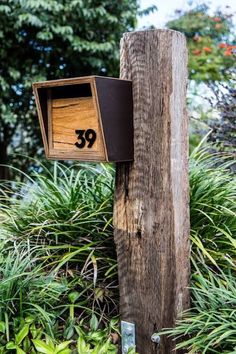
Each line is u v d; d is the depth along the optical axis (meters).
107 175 2.97
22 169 8.30
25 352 2.27
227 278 2.42
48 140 2.35
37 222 2.94
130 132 2.22
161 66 2.15
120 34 7.89
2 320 2.35
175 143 2.21
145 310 2.29
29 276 2.51
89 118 2.18
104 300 2.59
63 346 2.22
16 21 7.20
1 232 2.93
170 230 2.23
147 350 2.30
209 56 8.04
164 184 2.20
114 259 2.68
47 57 7.83
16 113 8.05
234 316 2.19
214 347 2.16
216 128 4.02
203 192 2.71
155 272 2.25
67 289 2.54
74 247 2.70
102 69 8.02
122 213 2.32
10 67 7.59
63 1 7.25
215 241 2.67
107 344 2.27
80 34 7.67
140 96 2.19
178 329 2.22
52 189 3.09
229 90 3.98
